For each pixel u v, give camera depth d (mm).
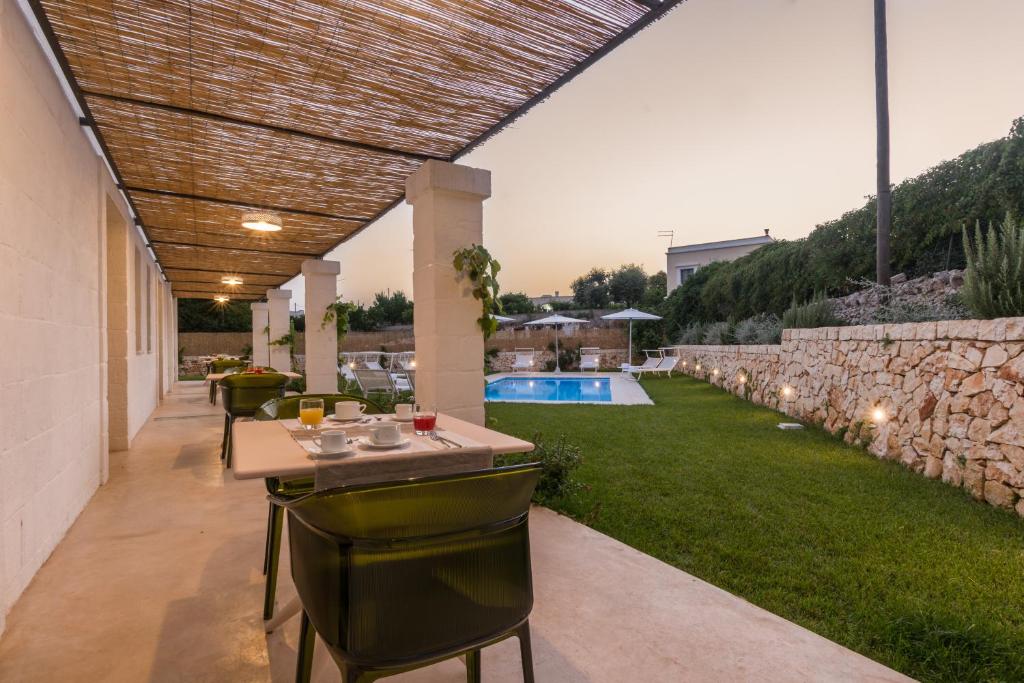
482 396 3977
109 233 5035
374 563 1089
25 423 2293
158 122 3414
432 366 3816
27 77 2352
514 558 1259
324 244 7051
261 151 3848
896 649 1771
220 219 5789
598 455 4641
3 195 2051
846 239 9266
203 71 2848
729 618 1959
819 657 1712
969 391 3535
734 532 2826
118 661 1743
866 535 2760
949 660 1691
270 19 2434
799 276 10789
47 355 2627
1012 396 3141
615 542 2699
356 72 2854
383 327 21234
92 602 2146
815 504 3277
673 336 16906
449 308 3842
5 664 1722
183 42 2600
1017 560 2441
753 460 4445
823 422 5887
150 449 5199
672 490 3584
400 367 12391
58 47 2617
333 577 1096
